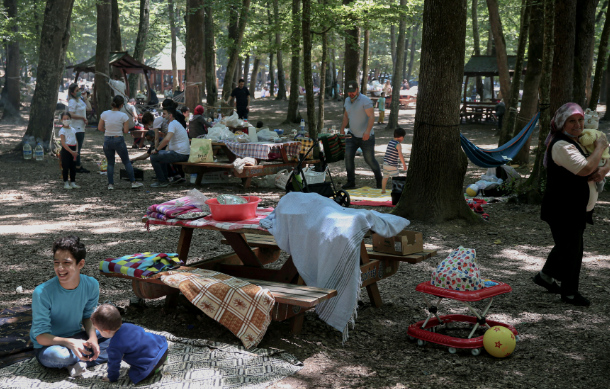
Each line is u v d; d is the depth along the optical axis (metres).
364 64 23.27
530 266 6.07
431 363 3.73
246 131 13.14
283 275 4.54
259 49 21.97
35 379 3.42
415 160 7.99
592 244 7.04
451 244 6.98
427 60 7.70
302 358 3.81
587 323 4.44
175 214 4.66
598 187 4.84
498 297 5.07
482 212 8.56
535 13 13.10
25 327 4.14
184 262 4.81
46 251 6.43
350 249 3.99
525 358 3.79
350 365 3.70
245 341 3.88
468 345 3.82
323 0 18.11
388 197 9.97
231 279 4.11
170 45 50.97
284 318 4.04
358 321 4.52
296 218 4.21
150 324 4.40
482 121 28.78
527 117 13.39
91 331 3.70
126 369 3.58
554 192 4.77
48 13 14.57
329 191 8.01
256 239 5.36
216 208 4.58
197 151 11.15
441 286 3.98
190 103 19.31
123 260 4.46
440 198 7.87
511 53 39.97
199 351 3.84
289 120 25.23
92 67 24.70
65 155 10.62
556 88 9.44
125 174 11.99
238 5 19.67
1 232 7.36
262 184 11.41
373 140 10.92
